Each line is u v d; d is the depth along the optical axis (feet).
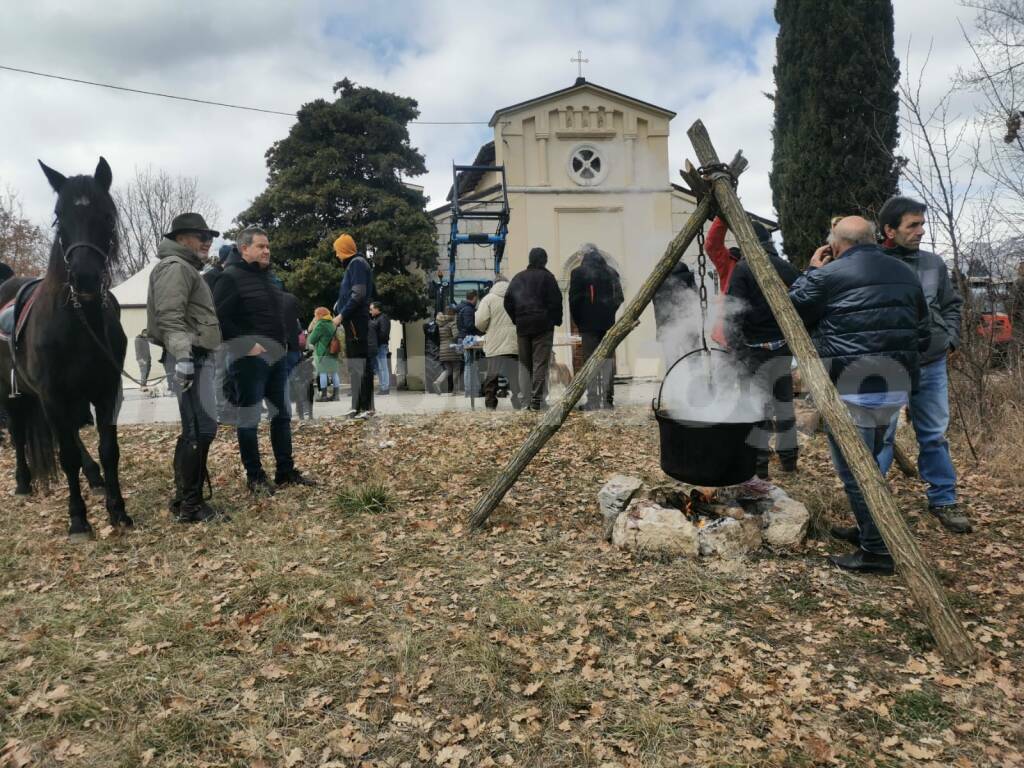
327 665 9.78
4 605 11.94
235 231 74.59
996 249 21.83
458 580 12.60
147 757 8.06
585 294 26.55
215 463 21.58
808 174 34.68
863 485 10.94
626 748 8.23
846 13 33.71
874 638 10.61
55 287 14.48
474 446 22.16
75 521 15.23
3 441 26.32
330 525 15.62
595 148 59.26
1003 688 9.28
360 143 72.59
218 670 9.75
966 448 20.36
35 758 8.07
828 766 7.99
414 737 8.46
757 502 14.69
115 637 10.77
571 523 15.48
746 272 16.01
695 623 10.94
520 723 8.70
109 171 15.16
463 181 66.18
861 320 12.16
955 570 12.87
